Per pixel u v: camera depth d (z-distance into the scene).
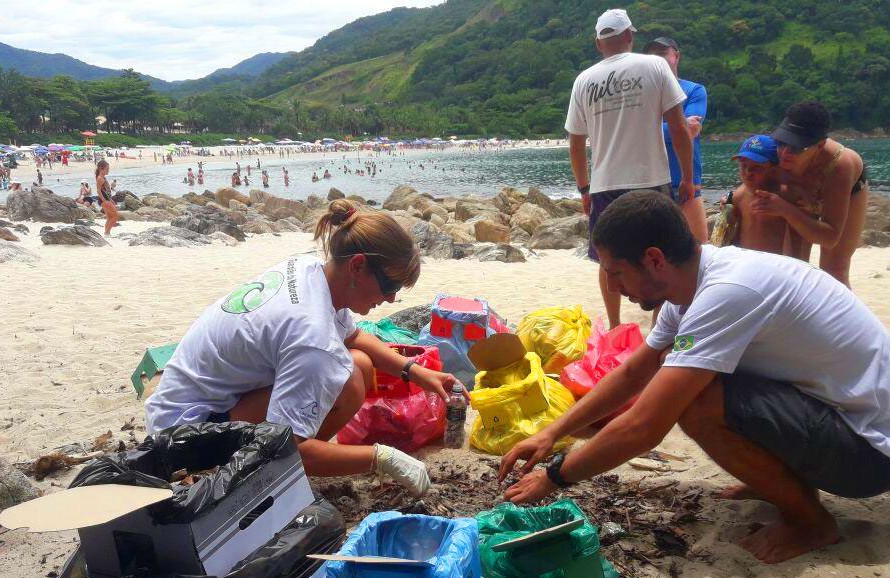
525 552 2.38
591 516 3.17
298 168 85.88
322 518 2.37
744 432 2.70
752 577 2.69
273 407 2.85
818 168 4.55
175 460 2.41
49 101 123.19
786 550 2.79
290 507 2.36
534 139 155.75
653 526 3.07
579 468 2.77
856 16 149.88
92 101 135.50
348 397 3.19
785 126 4.53
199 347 3.07
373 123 174.75
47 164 87.19
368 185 50.62
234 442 2.41
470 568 2.19
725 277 2.69
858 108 123.12
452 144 149.12
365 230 3.03
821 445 2.66
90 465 2.15
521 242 14.73
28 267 10.23
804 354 2.70
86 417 4.55
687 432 2.81
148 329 6.59
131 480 2.05
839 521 3.04
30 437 4.22
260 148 138.62
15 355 5.82
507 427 3.85
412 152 136.62
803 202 4.64
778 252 4.97
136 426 4.34
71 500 1.91
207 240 13.62
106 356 5.78
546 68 178.25
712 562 2.81
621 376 3.15
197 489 2.04
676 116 5.35
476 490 3.44
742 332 2.63
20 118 118.06
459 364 4.63
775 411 2.64
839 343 2.69
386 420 3.83
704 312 2.65
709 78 133.75
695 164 6.10
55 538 3.12
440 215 20.14
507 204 21.25
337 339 2.99
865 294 7.24
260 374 3.02
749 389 2.69
